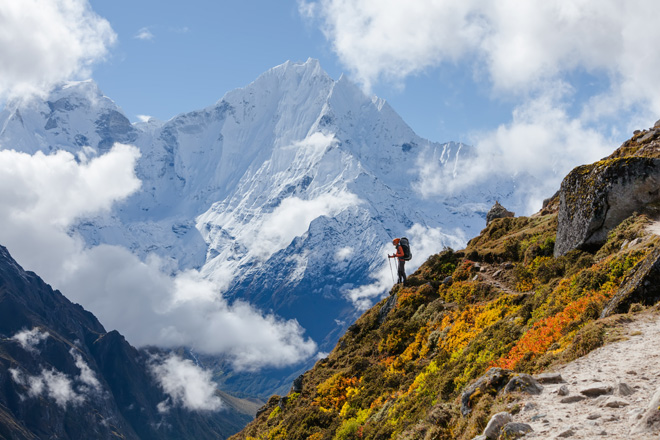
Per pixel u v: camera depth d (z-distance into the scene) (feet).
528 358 54.34
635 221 80.94
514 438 32.91
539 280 99.96
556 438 31.30
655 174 85.15
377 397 108.78
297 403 141.90
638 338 44.91
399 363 116.37
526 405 37.35
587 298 60.80
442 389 73.46
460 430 42.80
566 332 56.13
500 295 113.50
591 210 89.15
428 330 119.96
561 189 100.83
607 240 85.15
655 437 28.30
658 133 122.11
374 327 156.46
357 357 142.10
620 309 52.80
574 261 88.17
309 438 110.52
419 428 50.80
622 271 63.21
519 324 76.23
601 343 46.32
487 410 40.47
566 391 37.81
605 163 90.94
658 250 54.49
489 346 75.41
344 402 122.01
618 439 29.40
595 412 33.42
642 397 33.73
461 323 104.94
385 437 79.41
